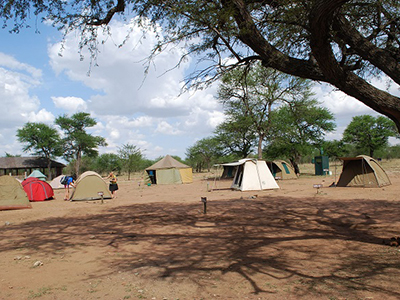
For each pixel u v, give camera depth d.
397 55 5.92
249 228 8.45
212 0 6.64
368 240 6.74
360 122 51.31
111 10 6.92
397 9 6.51
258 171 20.16
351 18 7.16
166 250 6.43
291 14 6.39
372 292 3.89
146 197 18.14
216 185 26.58
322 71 5.70
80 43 7.02
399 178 24.27
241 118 30.72
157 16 6.71
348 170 19.50
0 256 6.24
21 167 56.22
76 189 17.48
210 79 6.98
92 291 4.24
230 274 4.77
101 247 6.84
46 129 57.50
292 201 13.57
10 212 12.91
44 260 5.88
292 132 31.50
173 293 4.09
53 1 6.62
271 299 3.80
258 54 6.36
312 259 5.46
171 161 32.28
